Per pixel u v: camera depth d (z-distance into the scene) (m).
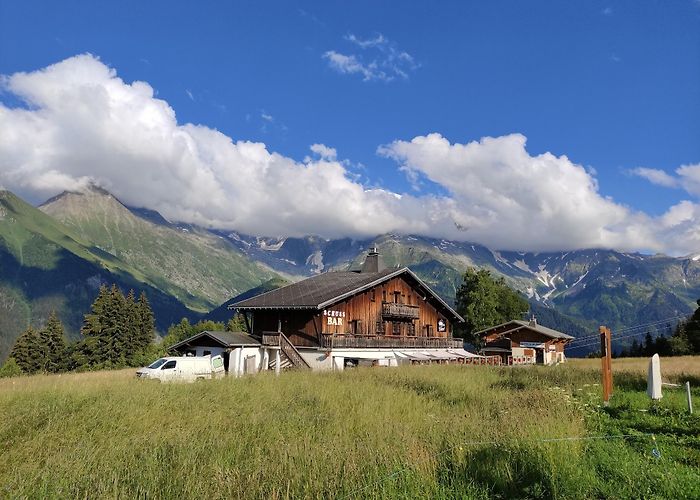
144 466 8.59
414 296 52.72
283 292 47.47
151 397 16.52
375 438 10.45
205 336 41.84
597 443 10.66
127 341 90.88
